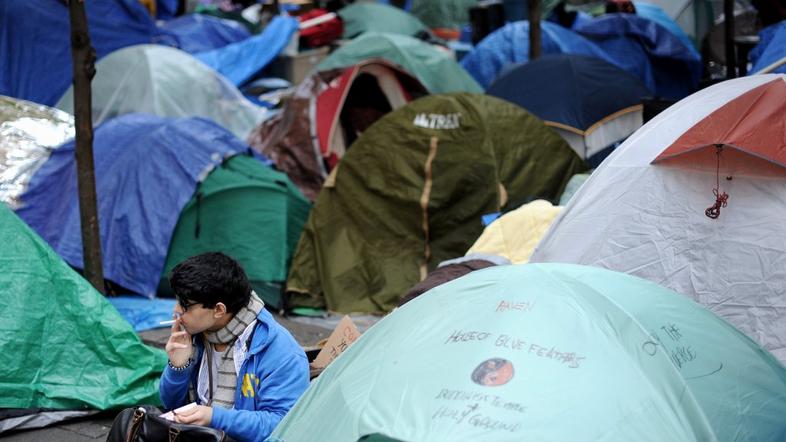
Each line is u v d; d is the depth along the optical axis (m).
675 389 3.60
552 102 12.43
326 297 9.97
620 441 3.30
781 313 6.02
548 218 8.12
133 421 4.11
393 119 10.44
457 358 3.55
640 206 6.48
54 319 6.88
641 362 3.60
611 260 6.50
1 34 14.17
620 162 6.67
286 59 17.41
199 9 20.12
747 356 4.07
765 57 11.47
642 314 3.85
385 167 10.28
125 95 13.48
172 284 4.33
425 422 3.35
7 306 6.74
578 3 19.50
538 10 13.88
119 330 6.95
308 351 5.85
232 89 14.40
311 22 18.36
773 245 6.07
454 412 3.35
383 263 10.05
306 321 9.53
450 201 10.06
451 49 19.11
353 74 13.10
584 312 3.69
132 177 10.24
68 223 9.90
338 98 12.97
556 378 3.42
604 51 16.75
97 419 6.79
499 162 10.16
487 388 3.40
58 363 6.81
